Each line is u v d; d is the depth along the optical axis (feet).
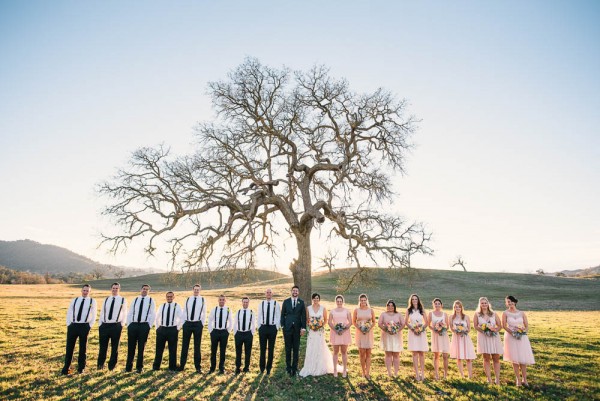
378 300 126.21
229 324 33.86
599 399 27.53
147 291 33.71
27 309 68.95
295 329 32.94
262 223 70.33
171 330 32.91
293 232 65.77
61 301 91.15
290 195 71.05
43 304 80.33
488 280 193.57
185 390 27.71
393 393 28.37
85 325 31.73
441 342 32.32
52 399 25.54
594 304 125.08
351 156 68.49
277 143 72.38
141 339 32.30
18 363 33.99
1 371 31.40
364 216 67.62
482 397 27.66
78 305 31.81
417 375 31.78
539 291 163.12
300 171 70.49
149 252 59.98
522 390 29.17
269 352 32.89
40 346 40.47
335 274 197.98
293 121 71.10
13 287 178.81
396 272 67.10
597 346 44.21
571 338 48.91
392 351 32.17
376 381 31.07
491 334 30.89
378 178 71.82
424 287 165.89
